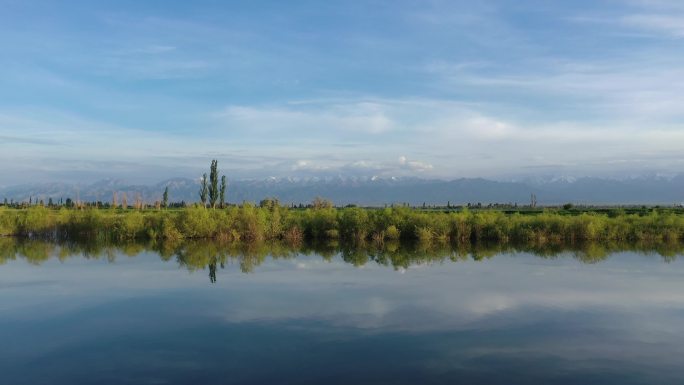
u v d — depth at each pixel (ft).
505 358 56.44
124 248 159.02
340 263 127.44
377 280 103.14
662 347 60.44
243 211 182.60
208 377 50.98
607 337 64.23
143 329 68.13
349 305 81.25
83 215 188.44
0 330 68.03
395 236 177.17
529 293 89.92
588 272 112.06
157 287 96.22
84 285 98.37
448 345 60.75
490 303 82.53
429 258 136.46
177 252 149.18
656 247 158.30
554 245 164.86
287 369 53.01
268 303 82.84
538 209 336.29
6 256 141.08
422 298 86.07
